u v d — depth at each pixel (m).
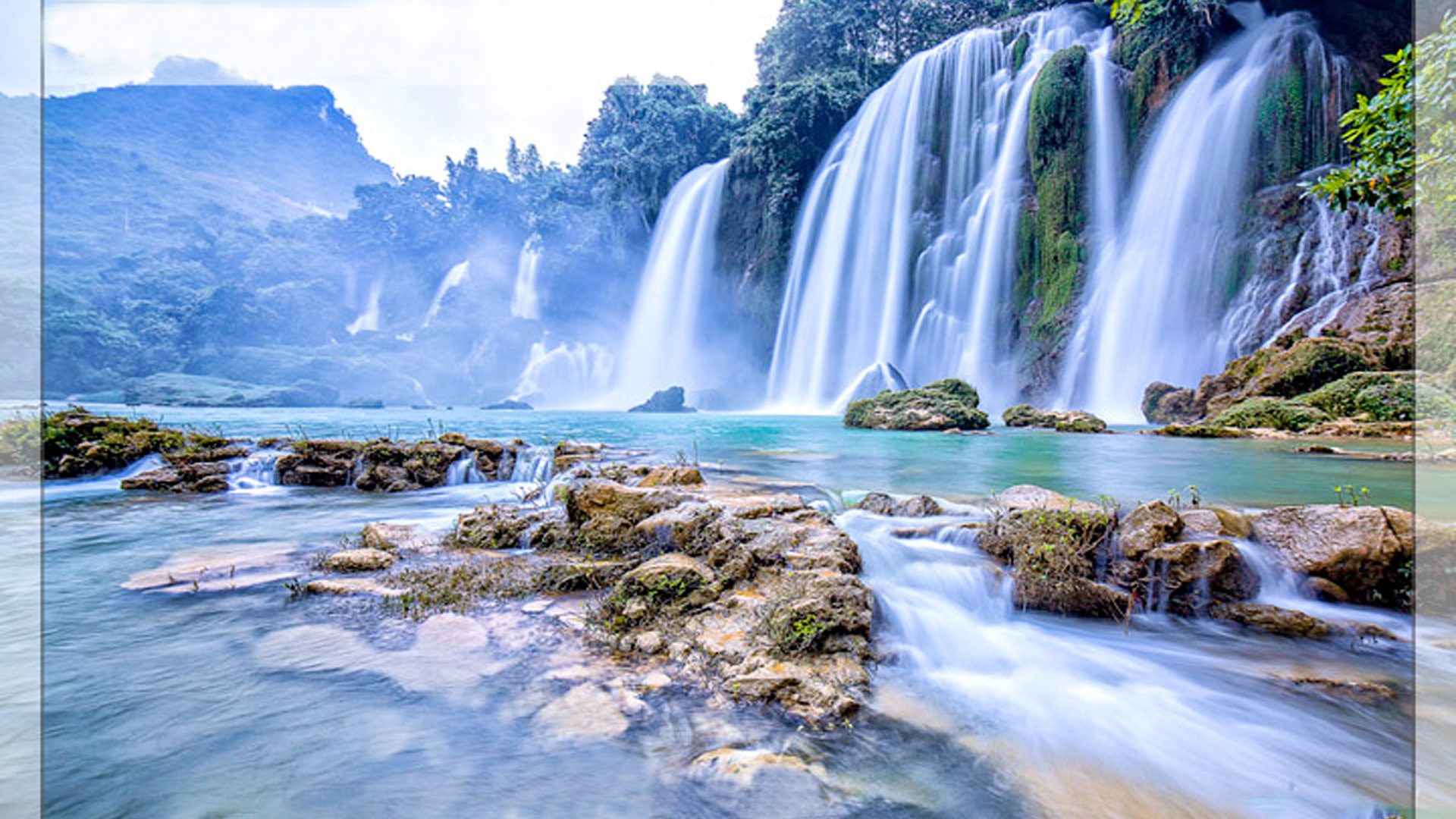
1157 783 3.22
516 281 72.06
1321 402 16.56
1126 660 4.60
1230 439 15.92
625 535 6.43
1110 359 30.33
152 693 3.86
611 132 67.00
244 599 5.45
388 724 3.54
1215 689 4.16
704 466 11.67
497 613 5.09
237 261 81.06
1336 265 23.88
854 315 43.03
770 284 49.22
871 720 3.69
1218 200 28.05
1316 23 27.12
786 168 47.59
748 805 2.94
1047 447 14.72
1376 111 6.13
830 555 5.34
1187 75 30.11
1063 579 5.41
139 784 3.07
